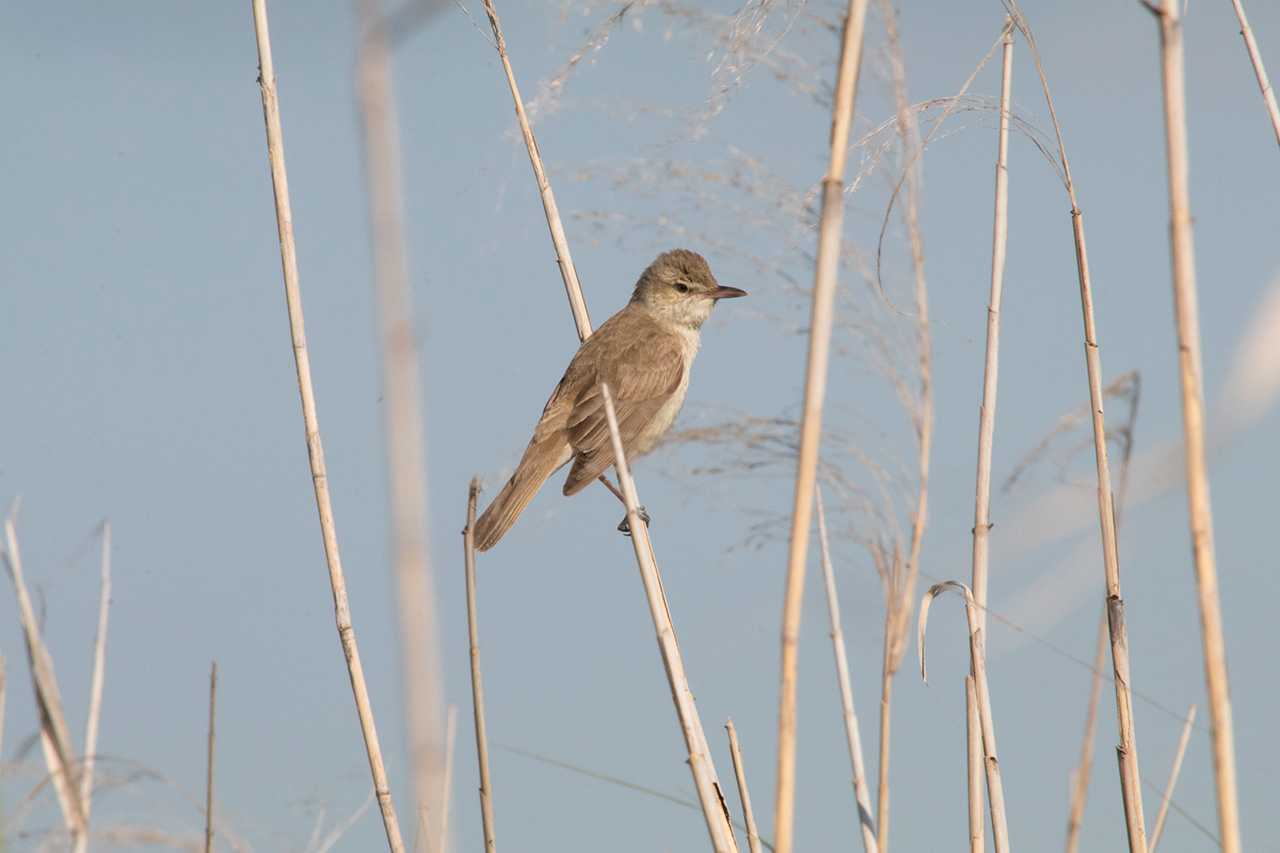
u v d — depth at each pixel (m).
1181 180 5.89
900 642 6.98
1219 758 6.06
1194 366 5.93
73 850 5.86
